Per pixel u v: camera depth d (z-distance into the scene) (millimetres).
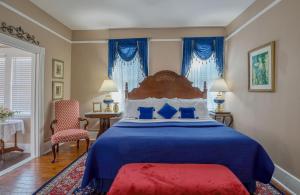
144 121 3928
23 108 4340
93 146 2525
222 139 2545
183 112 4320
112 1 3721
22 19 3539
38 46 3953
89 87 5320
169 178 1901
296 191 2637
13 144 4375
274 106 3125
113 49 5203
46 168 3426
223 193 1746
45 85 4238
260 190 2723
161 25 4988
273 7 3152
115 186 1831
